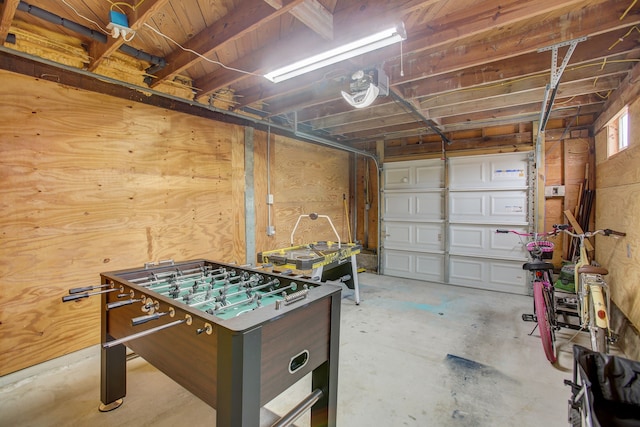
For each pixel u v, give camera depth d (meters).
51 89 2.43
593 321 2.50
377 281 5.43
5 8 1.74
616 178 3.18
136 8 1.83
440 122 4.69
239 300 1.78
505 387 2.25
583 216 4.27
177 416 1.95
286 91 3.23
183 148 3.35
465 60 2.59
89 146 2.65
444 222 5.33
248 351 1.17
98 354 2.70
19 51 2.18
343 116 4.55
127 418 1.93
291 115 4.38
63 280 2.52
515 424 1.88
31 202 2.35
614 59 2.68
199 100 3.33
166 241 3.20
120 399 2.07
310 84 3.04
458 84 3.12
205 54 2.38
